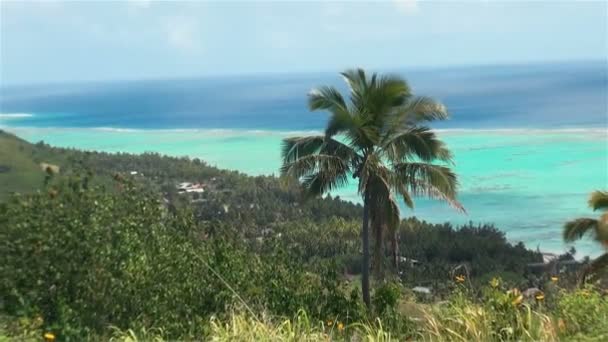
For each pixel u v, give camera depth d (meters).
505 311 6.87
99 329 7.17
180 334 7.56
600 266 20.80
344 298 11.43
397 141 20.97
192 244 9.80
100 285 7.24
